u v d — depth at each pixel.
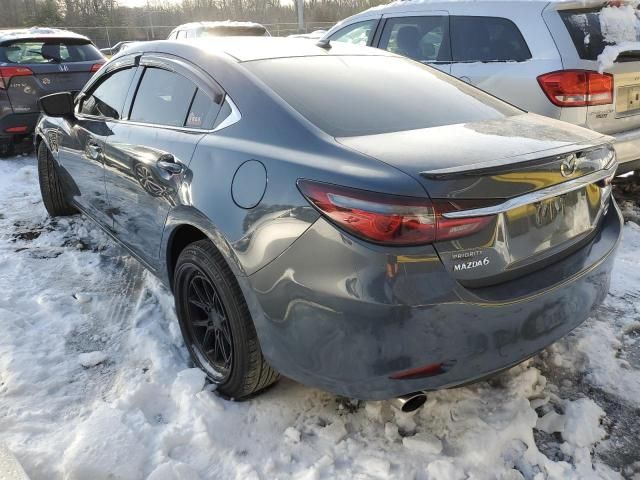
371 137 2.20
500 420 2.38
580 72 4.27
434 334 1.90
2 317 3.13
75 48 7.88
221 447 2.28
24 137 7.50
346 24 6.27
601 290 2.40
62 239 4.48
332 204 1.91
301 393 2.58
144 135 2.97
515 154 2.04
